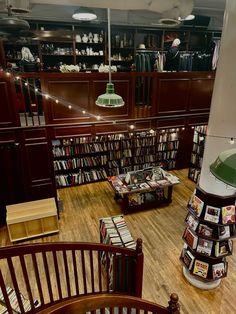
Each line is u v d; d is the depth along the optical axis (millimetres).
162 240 4965
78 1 2930
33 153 5285
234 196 3367
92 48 6922
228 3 2660
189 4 3449
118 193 5891
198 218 3574
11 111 4789
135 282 3189
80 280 3980
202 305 3629
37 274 2471
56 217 5043
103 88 5340
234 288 3920
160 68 6695
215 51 6805
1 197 5340
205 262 3754
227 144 3090
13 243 4938
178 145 7715
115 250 2900
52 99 5047
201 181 3549
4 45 6168
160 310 2211
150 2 3070
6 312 2957
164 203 6191
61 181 6891
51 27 6285
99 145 6887
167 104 6195
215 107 3096
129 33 6922
